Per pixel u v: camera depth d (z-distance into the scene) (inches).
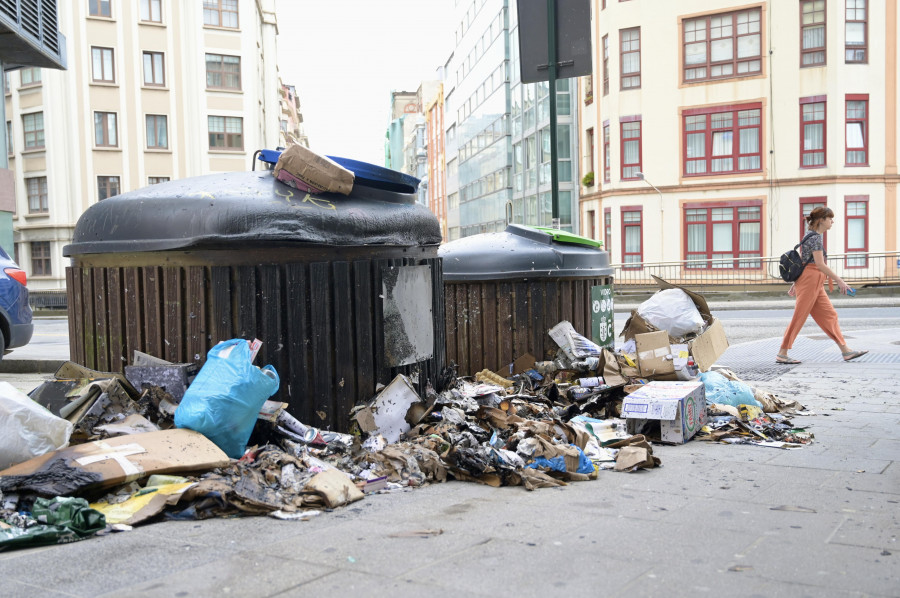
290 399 181.5
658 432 213.5
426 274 215.9
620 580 104.3
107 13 1508.4
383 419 188.5
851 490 154.6
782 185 1130.0
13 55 576.4
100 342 190.4
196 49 1565.0
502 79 1688.0
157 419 169.2
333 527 130.7
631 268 1205.1
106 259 187.9
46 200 1519.4
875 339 470.9
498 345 270.8
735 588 101.6
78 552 117.5
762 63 1127.0
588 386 241.8
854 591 100.4
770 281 1115.9
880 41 1094.4
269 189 184.9
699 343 248.7
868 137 1103.0
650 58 1190.3
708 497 150.3
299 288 181.9
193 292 177.8
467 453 166.1
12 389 148.9
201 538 124.6
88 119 1508.4
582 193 1347.2
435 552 116.4
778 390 298.0
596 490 157.9
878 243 1111.6
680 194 1190.3
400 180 212.7
